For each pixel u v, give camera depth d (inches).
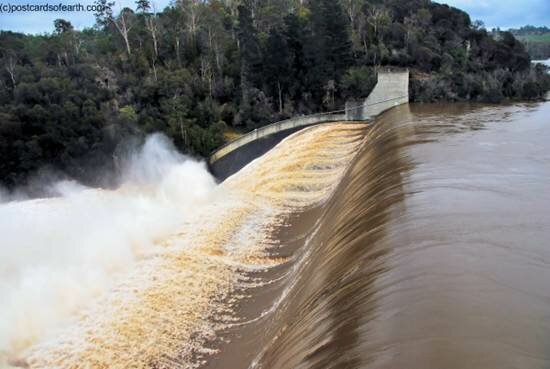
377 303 339.0
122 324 548.4
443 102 1599.4
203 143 1852.9
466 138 882.8
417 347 275.7
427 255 390.6
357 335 312.0
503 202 505.0
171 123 1867.6
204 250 729.0
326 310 390.6
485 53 1839.3
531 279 341.1
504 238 412.2
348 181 847.7
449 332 284.7
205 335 534.9
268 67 1897.1
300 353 353.7
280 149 1355.8
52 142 1708.9
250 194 1024.9
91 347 513.0
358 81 1748.3
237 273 673.0
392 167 715.4
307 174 1091.9
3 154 1649.9
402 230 455.5
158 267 674.8
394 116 1311.5
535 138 853.8
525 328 281.9
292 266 676.1
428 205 510.9
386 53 1815.9
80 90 1893.5
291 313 477.7
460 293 327.3
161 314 568.7
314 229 772.6
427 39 1871.3
